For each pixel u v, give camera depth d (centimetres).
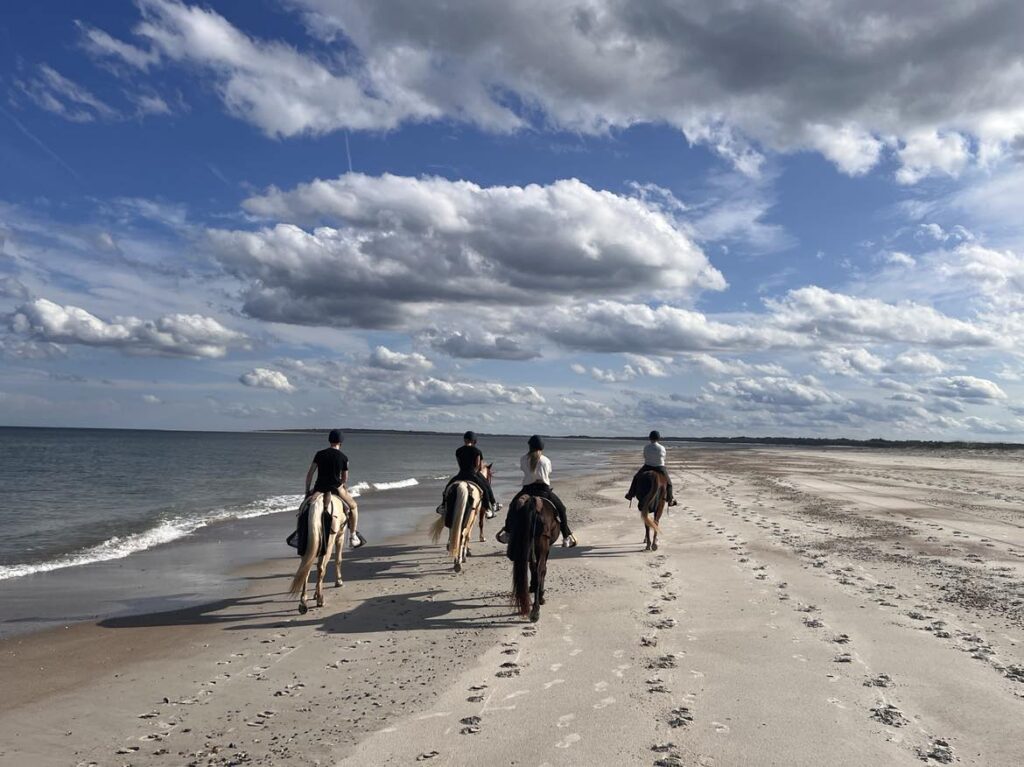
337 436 1037
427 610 925
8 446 7894
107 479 3353
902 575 1060
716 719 550
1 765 493
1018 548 1299
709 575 1084
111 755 511
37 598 1009
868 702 579
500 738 524
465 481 1235
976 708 565
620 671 663
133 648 772
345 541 1538
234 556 1349
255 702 611
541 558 867
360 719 568
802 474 3681
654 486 1327
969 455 7475
